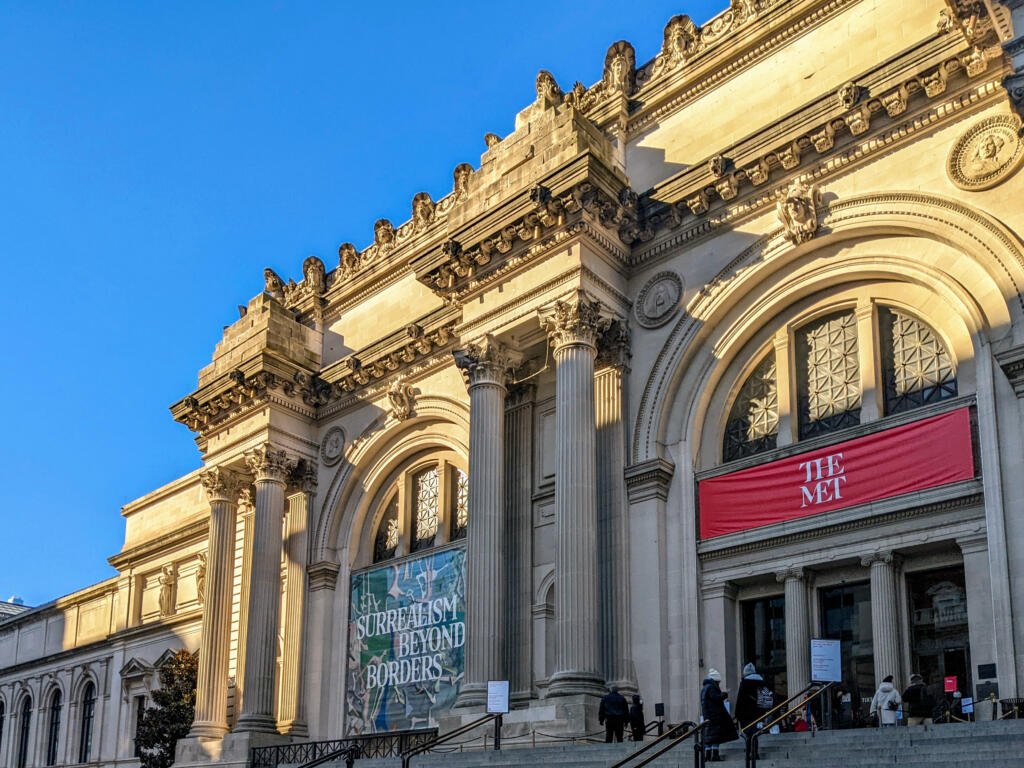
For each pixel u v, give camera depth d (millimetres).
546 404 37625
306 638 43406
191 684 47719
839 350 31859
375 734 40375
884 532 28875
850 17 33375
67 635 68000
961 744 19578
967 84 29109
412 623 40531
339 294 47531
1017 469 26469
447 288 37031
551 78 39562
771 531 30859
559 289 33938
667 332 34188
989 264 28109
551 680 30812
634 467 33406
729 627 31531
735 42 35625
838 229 31141
